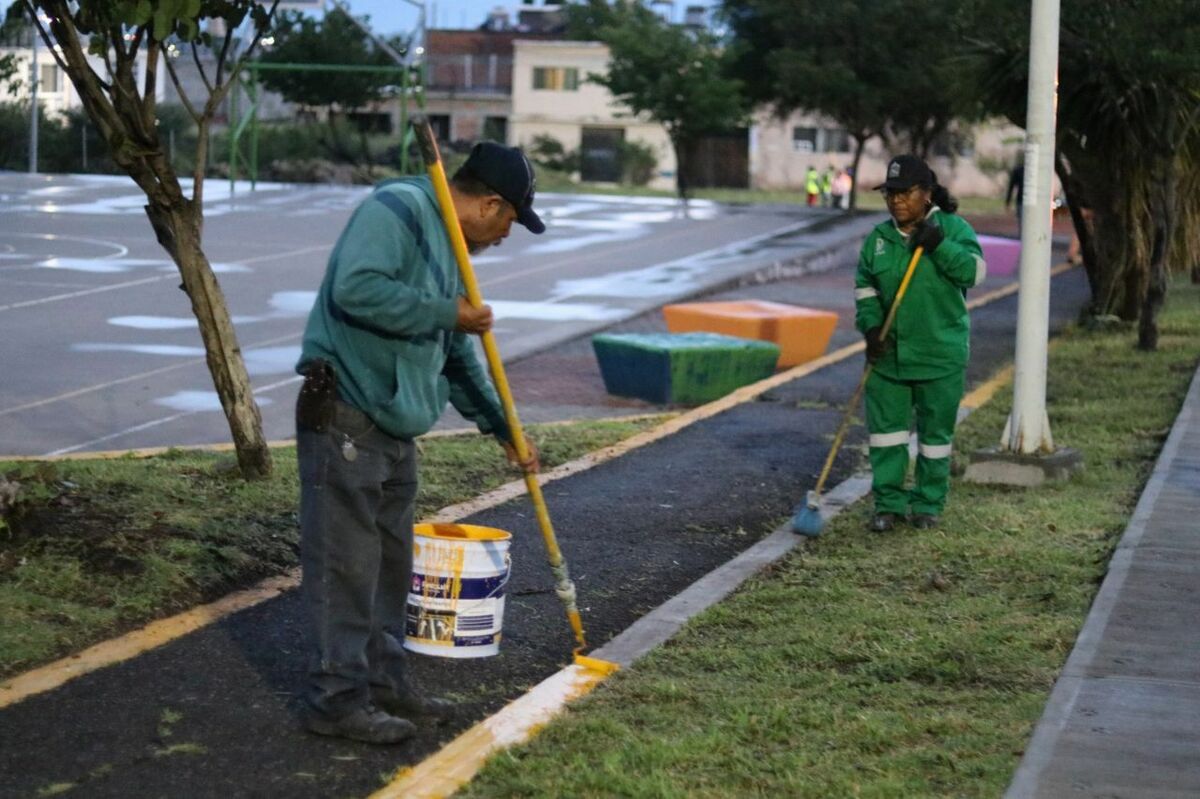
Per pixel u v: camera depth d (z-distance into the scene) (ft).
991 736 15.74
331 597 15.39
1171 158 49.88
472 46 234.17
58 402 42.29
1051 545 24.58
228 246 86.43
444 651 18.60
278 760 15.15
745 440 35.29
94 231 92.89
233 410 26.32
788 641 19.35
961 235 25.68
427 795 14.17
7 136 153.89
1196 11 47.65
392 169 159.43
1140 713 16.31
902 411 25.80
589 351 55.57
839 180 173.17
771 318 52.34
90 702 16.48
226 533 22.44
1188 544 23.80
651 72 163.32
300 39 155.33
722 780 14.52
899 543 24.90
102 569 20.25
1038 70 29.94
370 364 15.07
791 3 143.43
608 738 15.71
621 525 26.45
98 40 24.47
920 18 137.59
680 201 136.77
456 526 19.52
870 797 14.05
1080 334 56.24
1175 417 37.37
